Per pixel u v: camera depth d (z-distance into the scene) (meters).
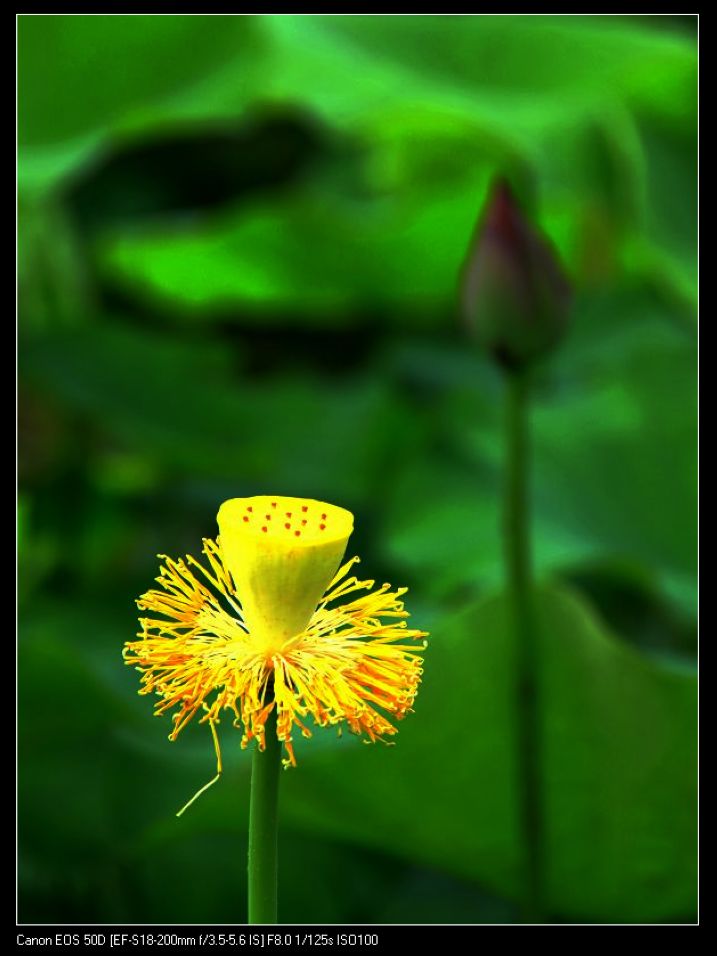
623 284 1.55
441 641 0.97
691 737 0.97
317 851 1.07
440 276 1.54
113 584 1.29
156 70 1.34
